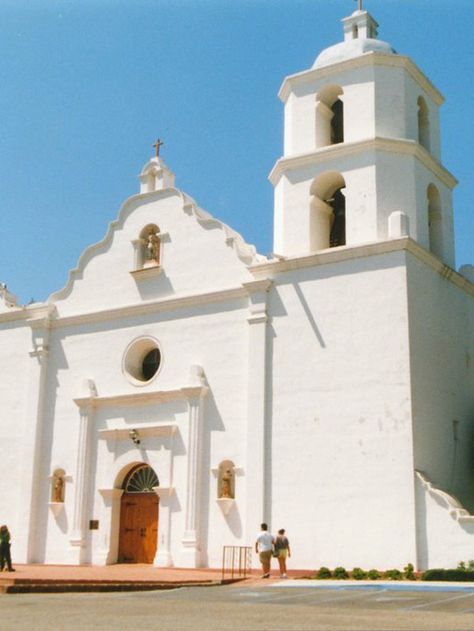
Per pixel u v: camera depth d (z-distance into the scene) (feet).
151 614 44.09
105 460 92.68
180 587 66.90
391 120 87.45
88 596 58.18
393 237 79.97
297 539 77.87
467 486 84.89
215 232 92.68
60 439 96.84
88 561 90.53
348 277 81.66
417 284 81.15
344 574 72.95
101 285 99.76
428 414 78.64
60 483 95.30
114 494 91.04
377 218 83.56
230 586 67.36
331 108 93.91
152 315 94.58
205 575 75.25
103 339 97.40
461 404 86.79
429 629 37.22
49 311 101.76
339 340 80.59
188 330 91.25
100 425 94.63
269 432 82.07
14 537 95.81
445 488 79.41
